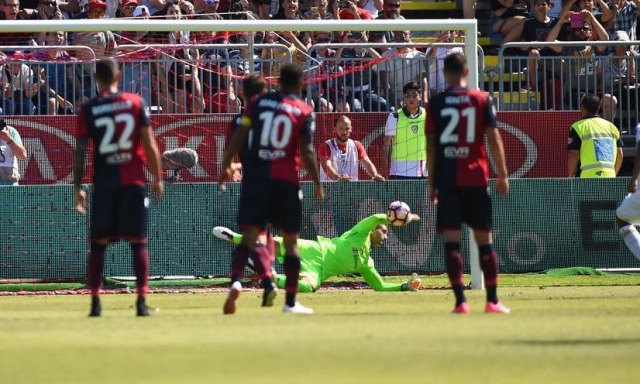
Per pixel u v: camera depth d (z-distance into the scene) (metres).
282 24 53.72
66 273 56.72
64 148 59.25
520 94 65.00
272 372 21.09
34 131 59.09
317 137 60.53
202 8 72.81
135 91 59.84
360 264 51.88
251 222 37.47
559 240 60.06
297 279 37.53
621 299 43.53
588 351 24.11
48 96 59.81
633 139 66.25
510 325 30.59
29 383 19.98
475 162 36.69
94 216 36.78
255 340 26.91
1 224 56.41
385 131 60.34
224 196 57.47
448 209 36.62
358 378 20.12
